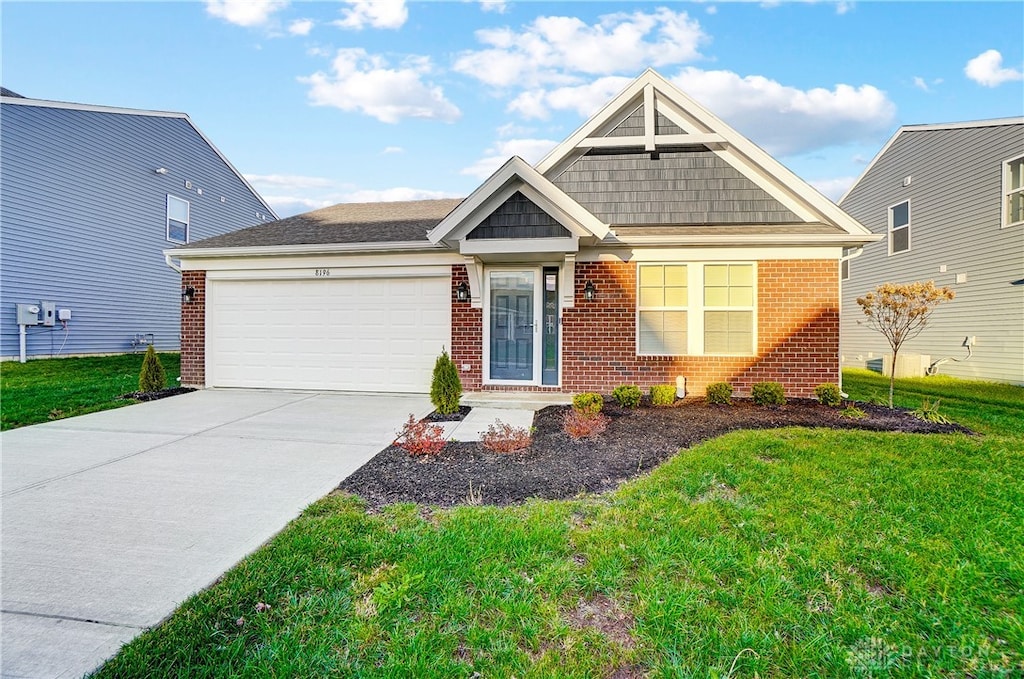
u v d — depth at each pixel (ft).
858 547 10.89
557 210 27.37
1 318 43.11
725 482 14.99
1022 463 16.83
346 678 7.22
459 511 12.93
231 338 34.47
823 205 29.25
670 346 29.91
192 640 8.00
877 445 18.75
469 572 9.89
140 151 54.54
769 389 26.94
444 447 18.85
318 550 10.85
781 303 29.07
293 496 14.49
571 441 19.62
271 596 9.23
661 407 26.40
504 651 7.80
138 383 36.14
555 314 31.35
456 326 31.73
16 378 36.88
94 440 20.79
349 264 32.89
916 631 8.35
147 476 16.28
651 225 31.32
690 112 30.99
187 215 60.44
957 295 43.78
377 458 18.03
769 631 8.23
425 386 32.30
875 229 53.16
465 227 28.17
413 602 9.00
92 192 49.85
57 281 47.03
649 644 7.97
